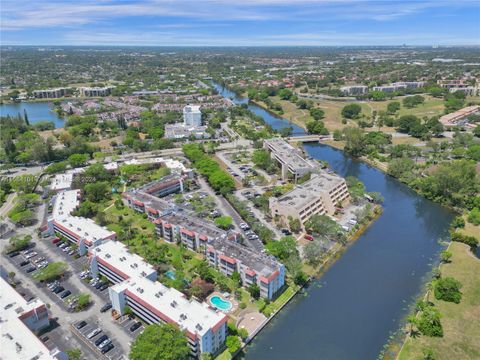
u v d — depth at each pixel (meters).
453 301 172.12
